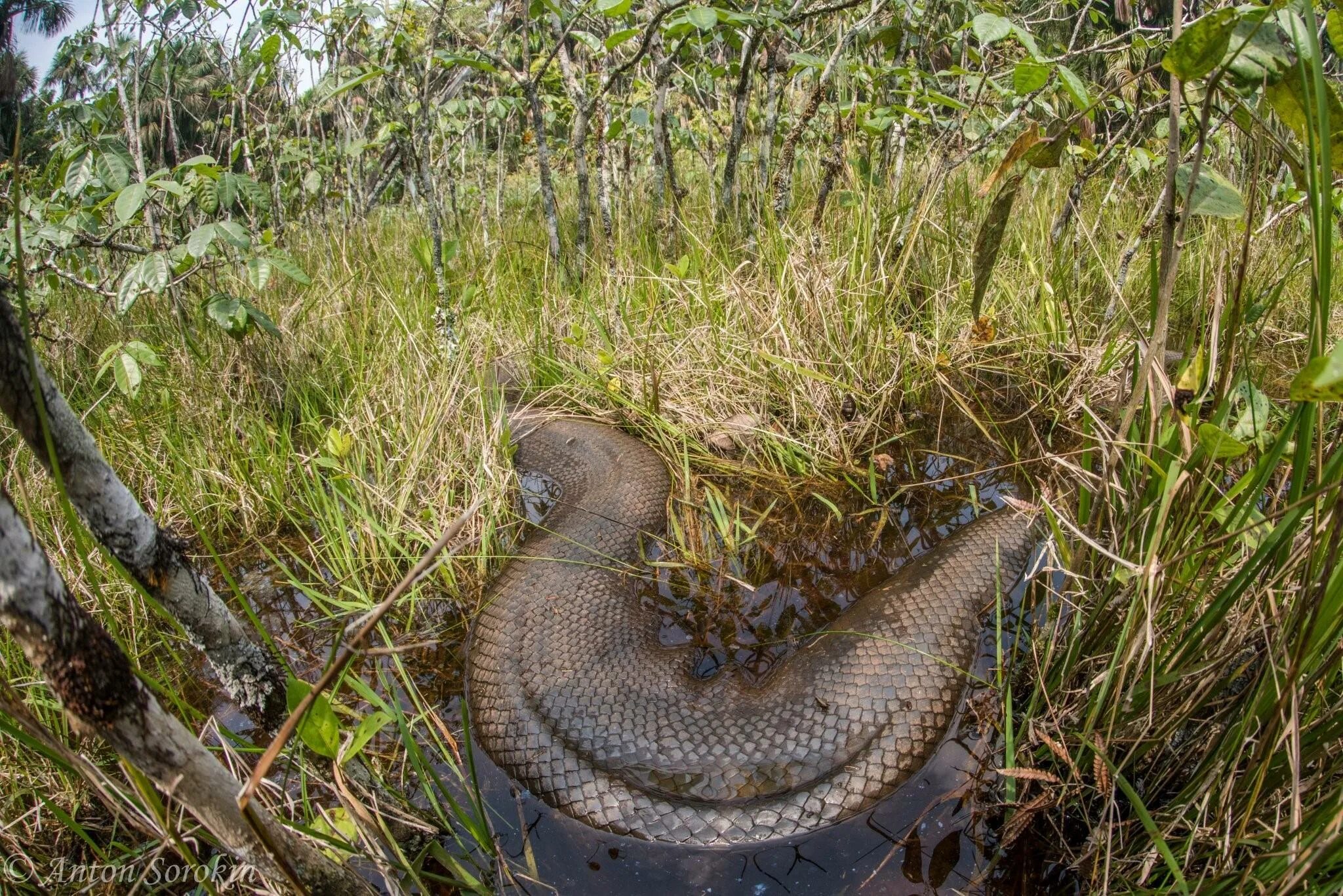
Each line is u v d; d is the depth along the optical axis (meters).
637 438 1.79
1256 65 0.65
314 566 1.44
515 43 2.62
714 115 2.74
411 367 1.79
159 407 1.77
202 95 2.95
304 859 0.69
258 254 1.62
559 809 1.02
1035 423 1.73
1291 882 0.66
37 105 2.09
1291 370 1.78
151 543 0.69
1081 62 2.22
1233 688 0.90
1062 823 0.93
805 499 1.57
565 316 2.12
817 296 1.82
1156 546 0.84
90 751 1.00
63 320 2.01
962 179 2.39
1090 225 2.12
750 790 1.02
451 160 3.34
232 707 1.13
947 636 1.20
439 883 0.93
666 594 1.39
